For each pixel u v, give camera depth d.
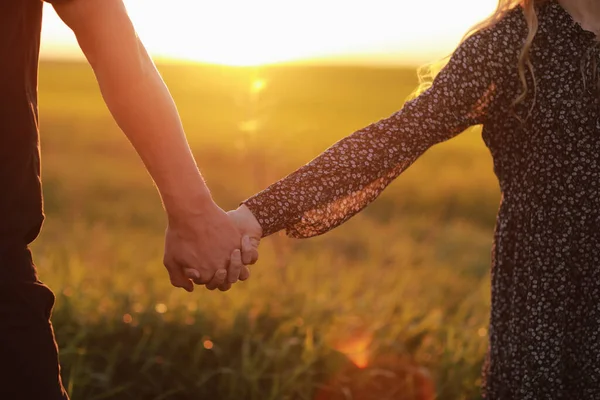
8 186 1.42
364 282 5.92
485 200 12.98
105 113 26.22
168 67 22.77
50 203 11.72
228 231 1.80
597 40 1.68
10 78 1.42
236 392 3.05
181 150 1.70
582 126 1.68
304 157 11.81
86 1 1.53
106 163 15.93
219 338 3.36
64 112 26.14
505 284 1.80
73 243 7.92
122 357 3.18
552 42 1.69
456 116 1.75
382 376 3.23
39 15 1.49
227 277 1.84
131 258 6.78
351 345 3.47
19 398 1.41
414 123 1.76
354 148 1.79
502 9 1.74
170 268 1.88
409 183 13.85
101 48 1.57
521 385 1.76
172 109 1.67
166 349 3.25
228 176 13.75
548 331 1.73
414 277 6.66
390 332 3.67
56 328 3.36
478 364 3.37
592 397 1.74
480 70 1.71
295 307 3.86
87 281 4.69
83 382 2.94
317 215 1.83
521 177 1.75
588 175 1.69
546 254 1.72
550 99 1.69
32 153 1.48
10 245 1.42
